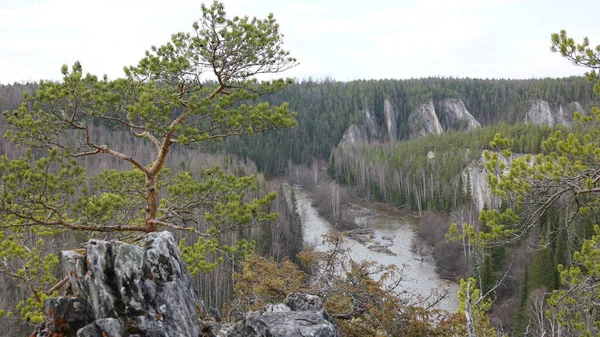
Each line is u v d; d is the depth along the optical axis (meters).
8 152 48.34
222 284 36.16
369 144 120.75
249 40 10.25
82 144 10.53
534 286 29.41
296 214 51.06
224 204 11.64
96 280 5.89
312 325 7.36
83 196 10.20
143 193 11.96
